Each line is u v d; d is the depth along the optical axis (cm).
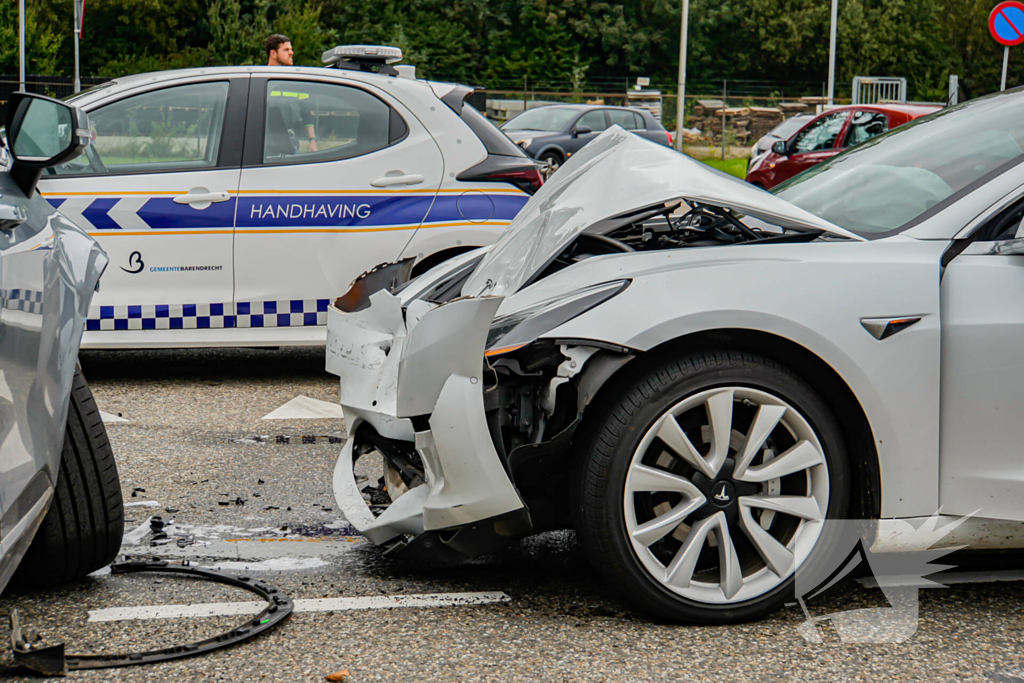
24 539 228
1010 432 290
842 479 292
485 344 277
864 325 284
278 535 362
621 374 284
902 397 286
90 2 3891
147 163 573
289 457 461
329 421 528
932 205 320
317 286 588
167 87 578
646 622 292
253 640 279
